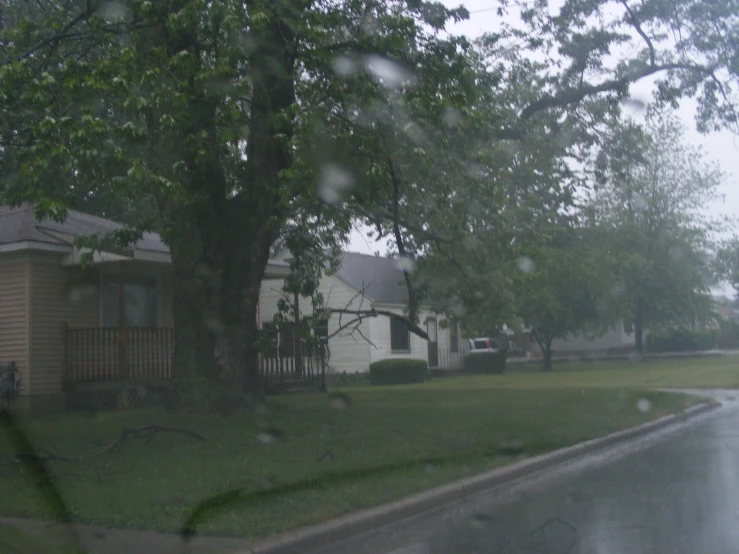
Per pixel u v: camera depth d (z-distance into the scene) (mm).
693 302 38844
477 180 14984
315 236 16094
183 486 8609
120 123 13578
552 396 18641
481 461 10477
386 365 28562
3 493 8391
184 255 13070
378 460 10148
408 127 13039
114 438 11906
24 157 12148
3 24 15617
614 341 52375
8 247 16781
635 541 7008
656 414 15805
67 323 17703
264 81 12867
